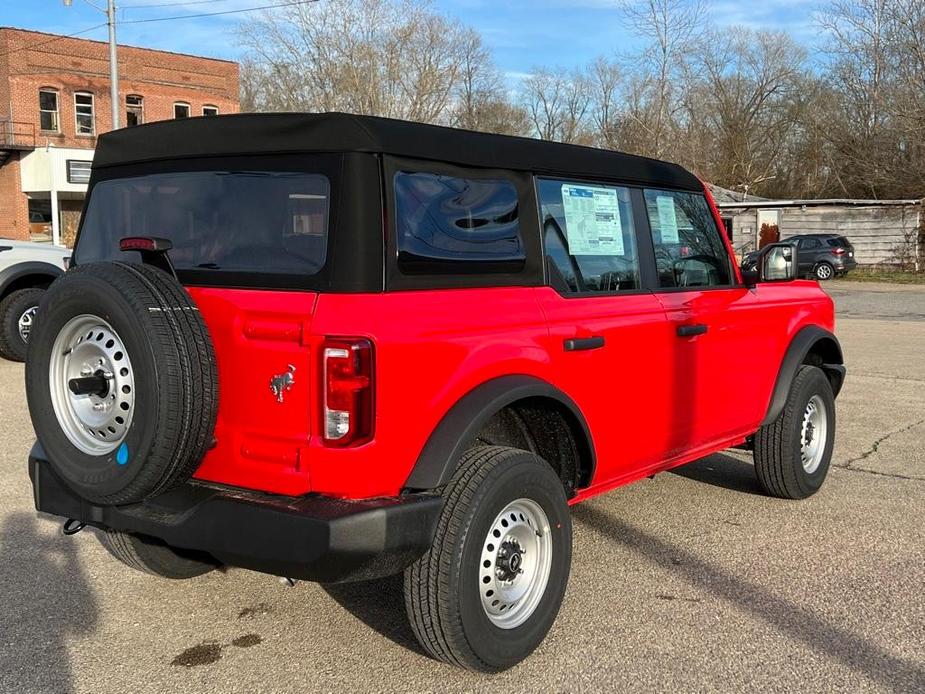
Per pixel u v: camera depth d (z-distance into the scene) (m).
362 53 39.53
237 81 40.69
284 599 4.18
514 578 3.51
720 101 50.88
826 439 5.81
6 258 10.45
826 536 5.04
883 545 4.89
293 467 3.04
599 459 4.05
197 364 3.02
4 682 3.38
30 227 35.66
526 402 3.72
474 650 3.27
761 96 50.97
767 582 4.36
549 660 3.57
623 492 5.89
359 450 2.96
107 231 3.85
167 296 3.06
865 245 32.69
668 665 3.52
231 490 3.20
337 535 2.87
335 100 39.75
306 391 2.98
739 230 33.69
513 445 4.00
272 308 3.05
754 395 5.21
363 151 3.11
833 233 32.91
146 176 3.67
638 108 42.44
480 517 3.22
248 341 3.11
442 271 3.33
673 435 4.56
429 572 3.19
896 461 6.73
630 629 3.84
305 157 3.20
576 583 4.33
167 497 3.29
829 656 3.60
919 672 3.47
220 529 3.05
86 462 3.12
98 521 3.41
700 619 3.94
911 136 35.81
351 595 4.23
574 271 3.98
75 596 4.18
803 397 5.53
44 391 3.22
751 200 34.56
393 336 3.01
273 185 3.26
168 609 4.05
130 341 2.96
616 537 4.99
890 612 4.01
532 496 3.49
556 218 3.93
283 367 3.02
